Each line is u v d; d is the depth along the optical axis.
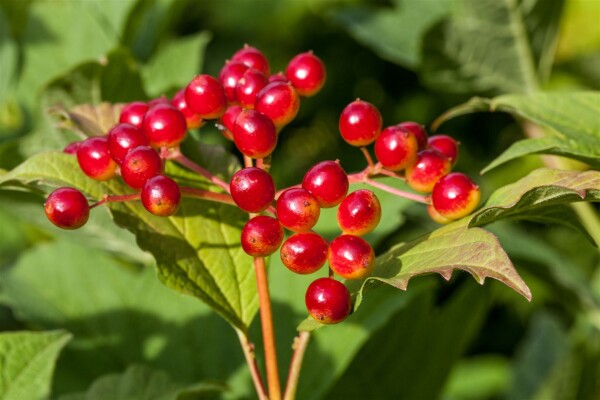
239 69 0.39
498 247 0.36
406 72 0.80
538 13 0.51
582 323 0.53
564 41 0.74
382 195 0.47
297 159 0.81
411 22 0.58
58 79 0.46
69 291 0.47
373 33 0.58
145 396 0.42
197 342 0.46
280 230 0.37
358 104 0.39
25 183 0.39
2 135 0.53
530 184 0.38
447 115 0.43
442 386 0.50
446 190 0.38
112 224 0.47
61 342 0.40
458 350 0.49
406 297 0.46
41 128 0.46
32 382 0.39
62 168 0.39
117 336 0.47
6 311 0.54
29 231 0.54
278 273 0.46
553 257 0.53
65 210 0.37
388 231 0.46
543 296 0.72
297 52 0.80
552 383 0.54
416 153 0.38
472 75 0.53
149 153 0.38
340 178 0.37
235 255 0.40
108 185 0.39
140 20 0.54
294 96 0.38
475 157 0.78
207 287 0.39
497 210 0.37
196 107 0.39
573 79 0.75
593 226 0.49
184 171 0.41
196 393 0.43
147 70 0.53
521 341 0.75
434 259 0.37
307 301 0.37
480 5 0.50
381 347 0.47
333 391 0.48
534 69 0.53
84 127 0.42
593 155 0.39
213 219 0.40
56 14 0.53
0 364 0.39
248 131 0.37
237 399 0.46
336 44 0.80
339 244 0.37
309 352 0.45
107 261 0.48
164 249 0.39
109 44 0.53
